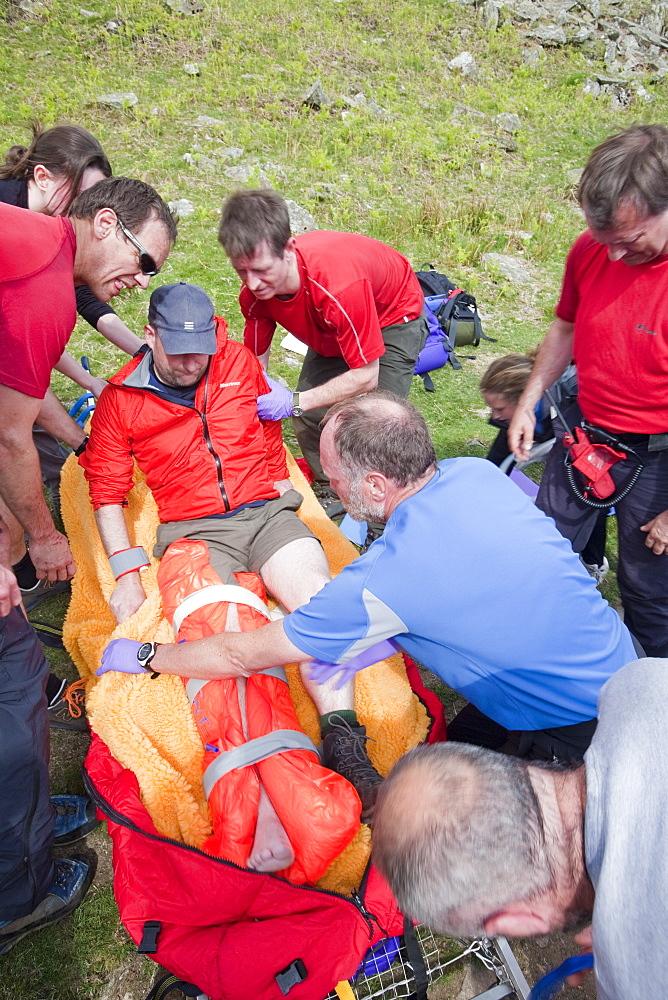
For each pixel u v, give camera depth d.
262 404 3.39
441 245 7.82
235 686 2.58
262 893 2.15
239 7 12.43
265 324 3.81
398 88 11.56
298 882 2.27
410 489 2.11
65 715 3.01
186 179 7.83
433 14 14.06
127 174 7.66
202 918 2.10
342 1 13.63
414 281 3.87
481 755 1.30
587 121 12.16
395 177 9.12
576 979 1.61
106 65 10.03
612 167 2.32
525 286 7.46
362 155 9.42
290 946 2.04
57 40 10.33
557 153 10.91
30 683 2.02
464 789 1.22
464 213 8.28
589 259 2.83
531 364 3.64
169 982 2.15
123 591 3.05
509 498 2.11
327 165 8.69
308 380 4.03
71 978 2.27
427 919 1.22
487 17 14.24
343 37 12.56
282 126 9.55
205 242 6.75
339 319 3.27
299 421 4.14
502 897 1.18
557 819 1.27
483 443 5.13
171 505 3.26
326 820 2.20
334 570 3.47
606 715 1.26
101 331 3.90
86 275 2.73
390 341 3.81
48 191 2.95
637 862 1.05
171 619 2.94
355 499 2.19
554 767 1.34
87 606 3.21
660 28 16.23
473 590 1.97
